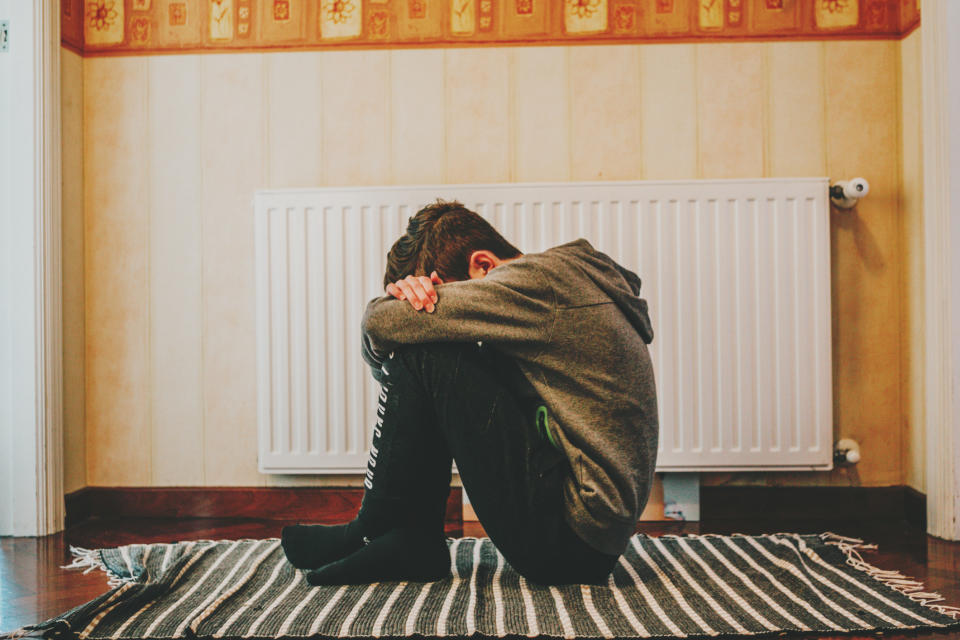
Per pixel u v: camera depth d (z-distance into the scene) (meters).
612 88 2.03
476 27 2.04
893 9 2.00
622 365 1.19
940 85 1.75
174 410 2.07
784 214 1.91
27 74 1.88
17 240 1.88
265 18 2.06
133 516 2.05
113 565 1.51
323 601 1.24
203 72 2.07
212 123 2.07
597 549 1.23
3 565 1.58
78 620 1.14
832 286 2.00
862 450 2.01
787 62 2.01
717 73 2.02
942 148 1.75
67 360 1.99
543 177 2.04
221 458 2.07
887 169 2.00
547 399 1.19
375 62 2.05
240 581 1.34
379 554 1.29
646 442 1.22
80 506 2.00
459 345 1.21
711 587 1.32
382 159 2.05
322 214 1.96
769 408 1.92
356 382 1.96
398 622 1.14
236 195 2.07
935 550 1.65
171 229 2.07
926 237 1.81
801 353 1.91
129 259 2.07
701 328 1.92
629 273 1.34
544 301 1.17
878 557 1.59
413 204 1.95
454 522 1.95
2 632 1.18
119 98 2.07
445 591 1.28
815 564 1.49
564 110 2.03
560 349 1.17
